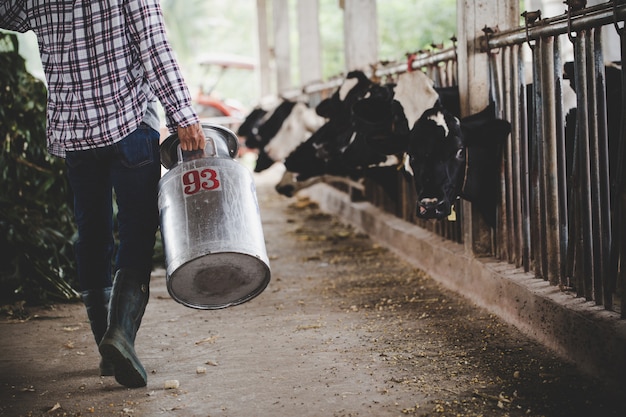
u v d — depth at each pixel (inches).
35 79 263.0
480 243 211.2
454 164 187.3
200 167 136.3
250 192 138.6
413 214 282.5
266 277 136.9
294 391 146.6
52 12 137.3
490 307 197.6
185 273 132.0
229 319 200.5
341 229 349.1
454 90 215.9
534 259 189.9
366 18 344.2
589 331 150.5
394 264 265.9
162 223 136.4
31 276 216.1
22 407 140.2
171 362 166.1
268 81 695.1
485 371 153.9
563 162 172.9
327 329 188.1
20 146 248.4
